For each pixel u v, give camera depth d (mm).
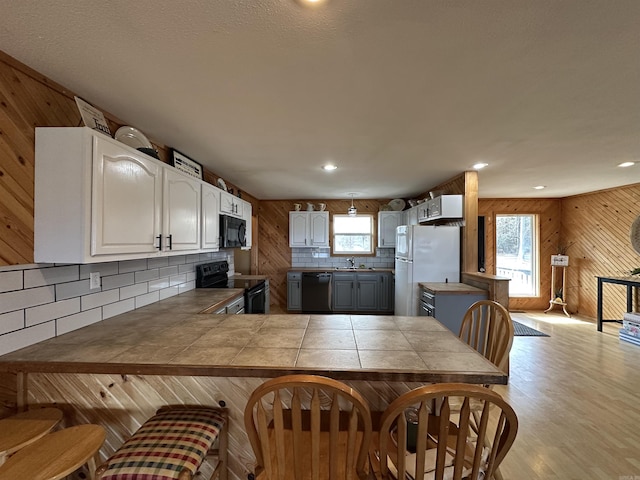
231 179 4266
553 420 2465
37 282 1549
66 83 1652
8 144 1390
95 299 1956
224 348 1546
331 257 6273
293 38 1298
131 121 2189
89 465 1412
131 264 2312
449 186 4352
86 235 1475
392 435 1327
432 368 1333
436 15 1159
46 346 1537
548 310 6141
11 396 1477
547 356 3807
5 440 1204
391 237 5910
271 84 1693
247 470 1530
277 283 6293
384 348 1563
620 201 5094
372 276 5727
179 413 1418
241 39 1302
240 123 2238
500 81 1660
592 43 1330
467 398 967
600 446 2162
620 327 5062
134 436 1269
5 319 1408
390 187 4898
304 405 1529
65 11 1124
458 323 3330
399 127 2324
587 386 3027
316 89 1750
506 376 1270
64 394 1496
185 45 1342
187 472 1123
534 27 1229
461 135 2502
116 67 1511
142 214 1903
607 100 1877
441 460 977
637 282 4234
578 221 5875
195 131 2391
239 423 1522
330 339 1692
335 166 3527
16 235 1428
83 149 1468
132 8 1112
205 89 1741
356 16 1164
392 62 1483
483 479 1122
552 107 1979
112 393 1511
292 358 1430
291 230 5996
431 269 3975
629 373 3324
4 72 1378
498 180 4441
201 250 2822
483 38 1300
